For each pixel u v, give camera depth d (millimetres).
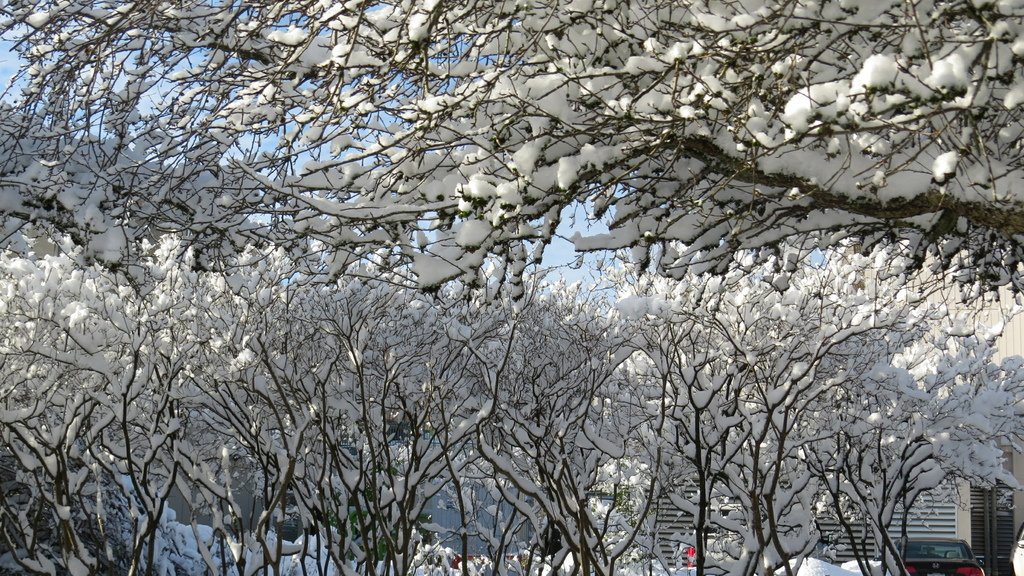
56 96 7293
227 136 6680
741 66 5000
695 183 5449
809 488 10055
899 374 10250
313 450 10398
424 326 10289
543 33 5070
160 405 8742
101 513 8875
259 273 9453
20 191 7449
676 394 9539
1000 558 24984
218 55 6625
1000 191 4559
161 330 9227
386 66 5449
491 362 10422
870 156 4980
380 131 6277
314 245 9547
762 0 4871
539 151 5023
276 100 6348
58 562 10211
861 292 11406
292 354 10117
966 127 4555
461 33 5785
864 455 11398
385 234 6441
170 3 6480
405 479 9164
